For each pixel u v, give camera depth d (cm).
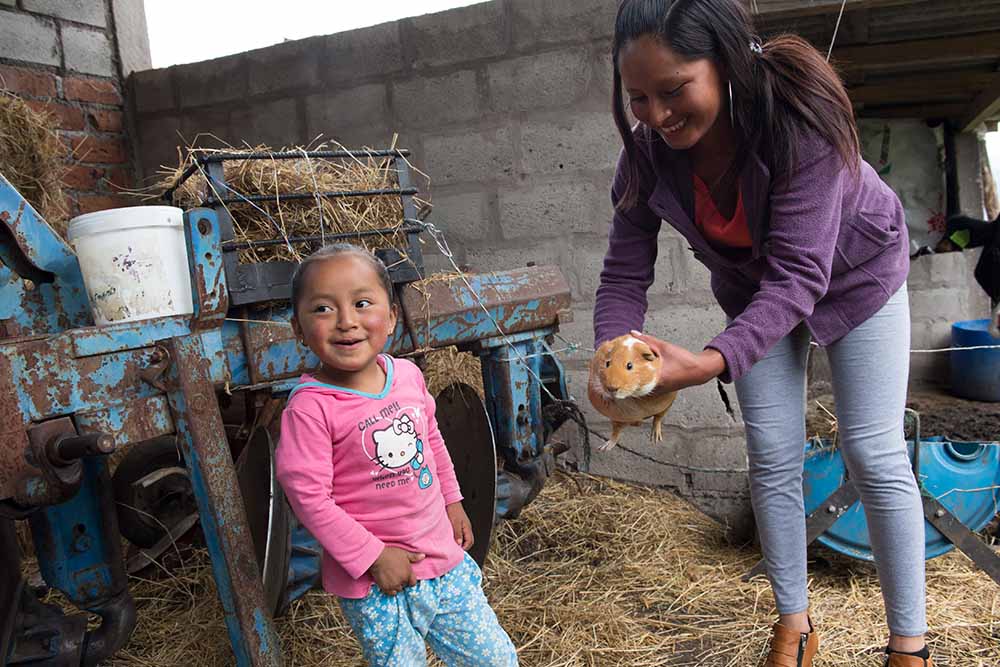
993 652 222
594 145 343
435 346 227
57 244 197
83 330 159
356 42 378
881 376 187
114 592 189
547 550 304
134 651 238
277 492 192
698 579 278
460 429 240
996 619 239
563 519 325
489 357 259
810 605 253
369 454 154
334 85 386
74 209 411
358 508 156
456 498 177
